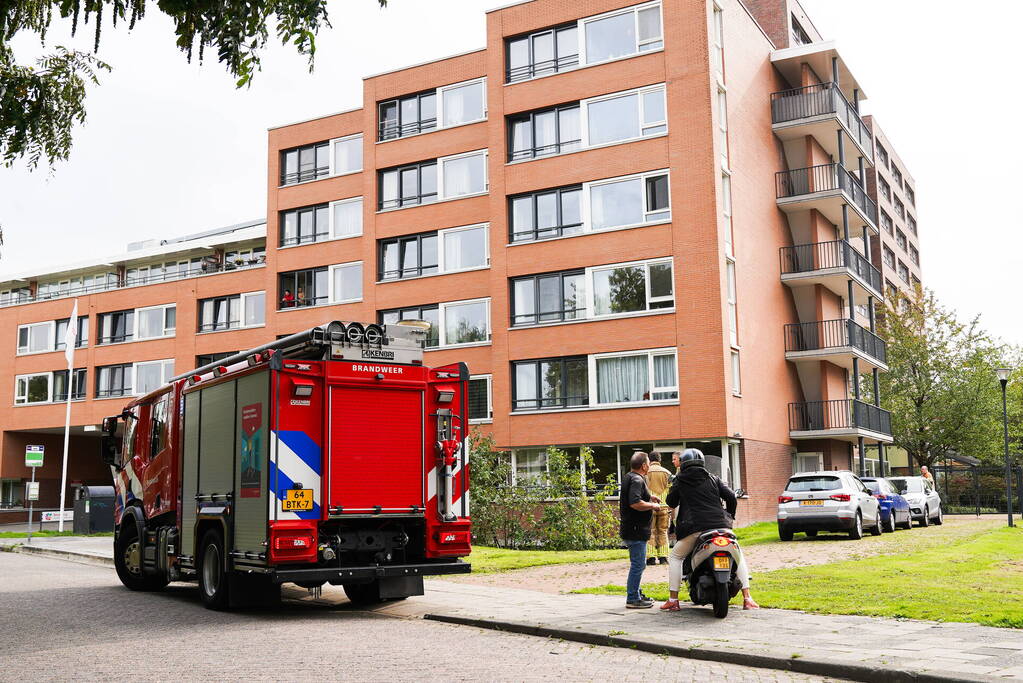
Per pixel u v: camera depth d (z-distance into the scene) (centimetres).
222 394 1209
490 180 3134
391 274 3462
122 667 788
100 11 732
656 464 1666
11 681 730
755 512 2797
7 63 1003
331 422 1112
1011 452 4622
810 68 3488
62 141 1047
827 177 3550
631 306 2845
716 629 914
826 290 3438
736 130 3008
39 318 4788
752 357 2923
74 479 4969
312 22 785
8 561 2139
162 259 4934
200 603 1280
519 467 2970
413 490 1162
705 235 2748
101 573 1797
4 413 4778
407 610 1155
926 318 4316
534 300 3028
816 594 1130
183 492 1297
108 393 4550
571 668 770
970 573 1341
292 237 3881
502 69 3152
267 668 779
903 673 686
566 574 1536
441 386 1199
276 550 1060
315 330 1116
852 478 2250
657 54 2888
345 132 3778
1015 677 657
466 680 722
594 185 2953
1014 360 4731
